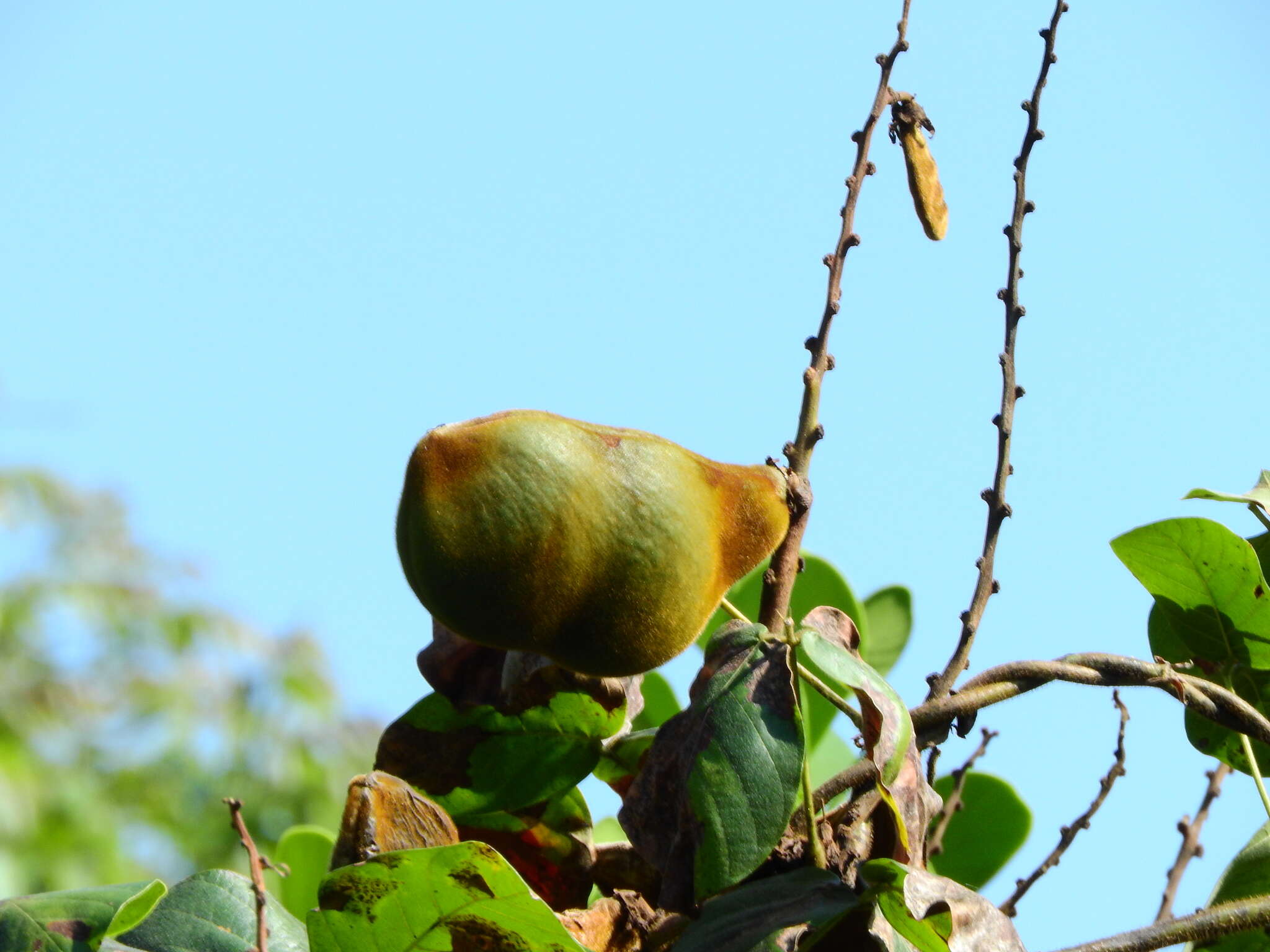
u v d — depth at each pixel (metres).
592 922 2.20
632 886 2.51
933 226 2.57
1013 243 2.75
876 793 2.24
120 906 1.96
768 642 2.16
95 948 1.97
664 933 2.22
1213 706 2.49
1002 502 2.64
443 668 2.55
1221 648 2.94
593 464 2.04
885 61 2.56
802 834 2.25
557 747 2.54
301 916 3.18
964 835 3.20
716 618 3.51
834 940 2.00
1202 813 2.96
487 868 1.81
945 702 2.36
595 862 2.54
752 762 2.05
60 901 2.01
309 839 3.24
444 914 1.88
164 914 1.96
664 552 2.05
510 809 2.52
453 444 2.00
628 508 2.04
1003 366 2.71
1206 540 2.84
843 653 2.14
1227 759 2.95
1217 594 2.89
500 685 2.54
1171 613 2.97
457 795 2.52
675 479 2.09
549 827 2.54
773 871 2.22
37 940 1.96
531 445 2.01
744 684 2.12
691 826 2.05
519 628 2.05
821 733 3.46
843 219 2.46
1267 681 2.92
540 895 2.52
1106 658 2.47
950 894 1.94
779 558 2.25
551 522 1.99
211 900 1.98
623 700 2.53
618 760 2.60
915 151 2.56
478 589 2.00
